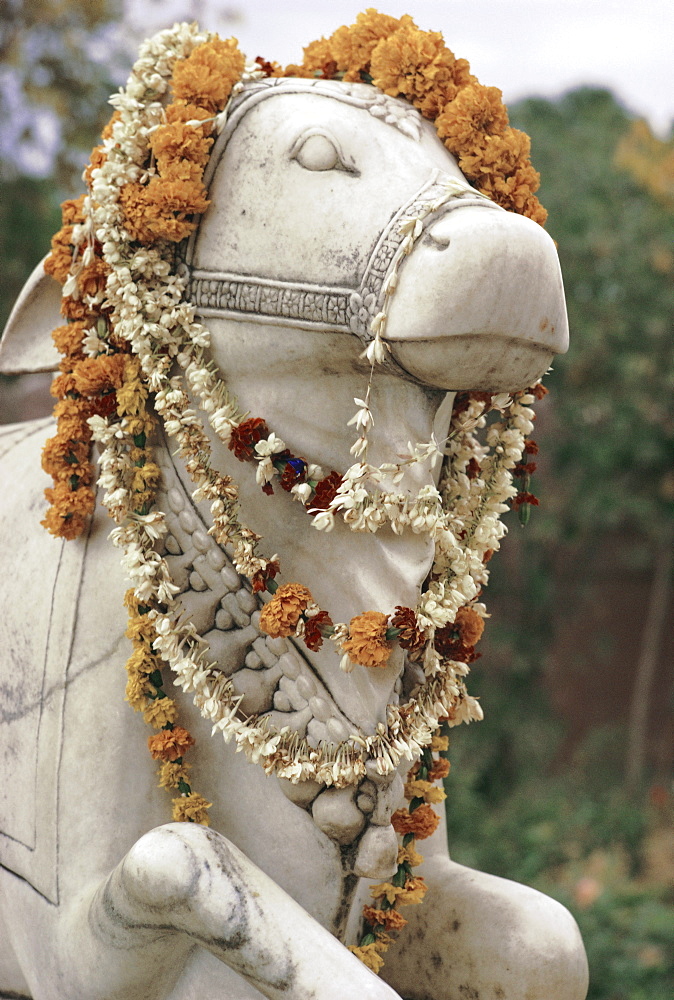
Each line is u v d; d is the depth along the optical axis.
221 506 2.71
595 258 10.31
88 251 2.78
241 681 2.72
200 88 2.73
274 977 2.57
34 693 2.79
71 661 2.77
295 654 2.72
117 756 2.74
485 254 2.58
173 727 2.73
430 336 2.59
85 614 2.78
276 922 2.58
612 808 9.36
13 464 3.03
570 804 9.52
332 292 2.64
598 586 11.71
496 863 8.11
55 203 7.31
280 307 2.66
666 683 11.75
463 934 2.89
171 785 2.72
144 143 2.76
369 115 2.72
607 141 11.55
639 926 6.53
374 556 2.71
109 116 6.94
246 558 2.71
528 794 9.61
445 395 2.73
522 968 2.85
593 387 10.38
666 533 10.89
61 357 2.92
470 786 9.07
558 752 11.08
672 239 10.35
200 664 2.72
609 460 10.34
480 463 2.89
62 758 2.75
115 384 2.77
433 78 2.76
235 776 2.74
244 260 2.69
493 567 10.56
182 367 2.73
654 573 11.70
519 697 10.53
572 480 10.52
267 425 2.71
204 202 2.71
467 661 2.87
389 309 2.62
